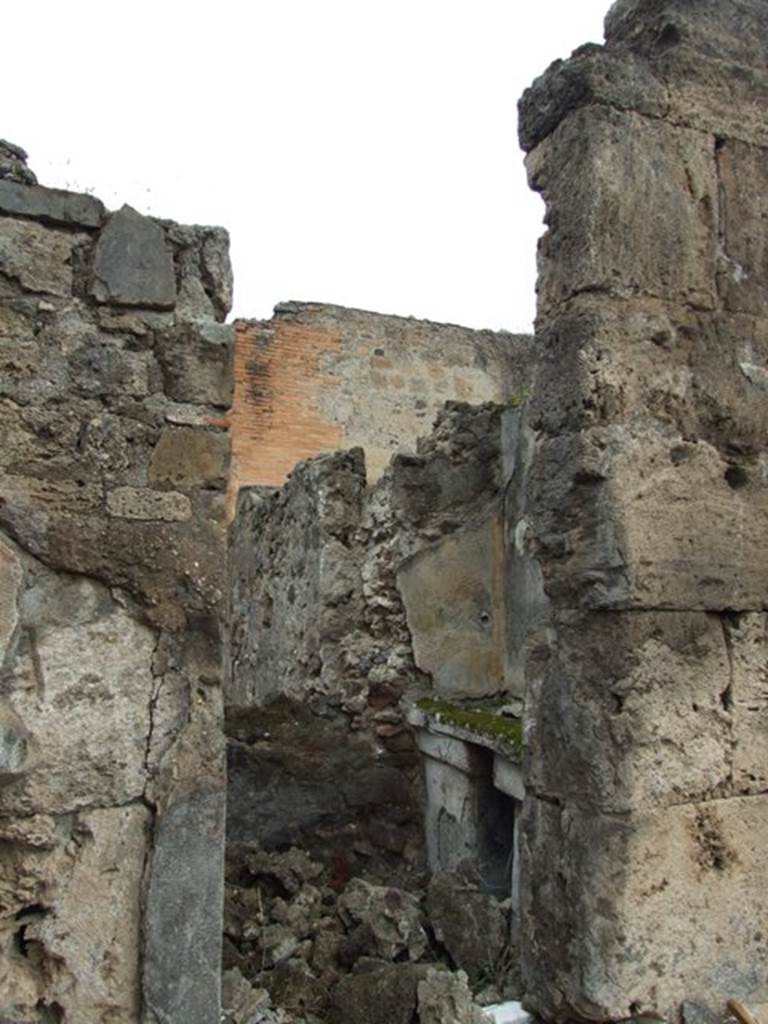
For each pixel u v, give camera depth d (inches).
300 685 269.6
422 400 567.8
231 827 201.2
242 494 355.3
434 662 243.8
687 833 139.7
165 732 123.2
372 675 245.8
